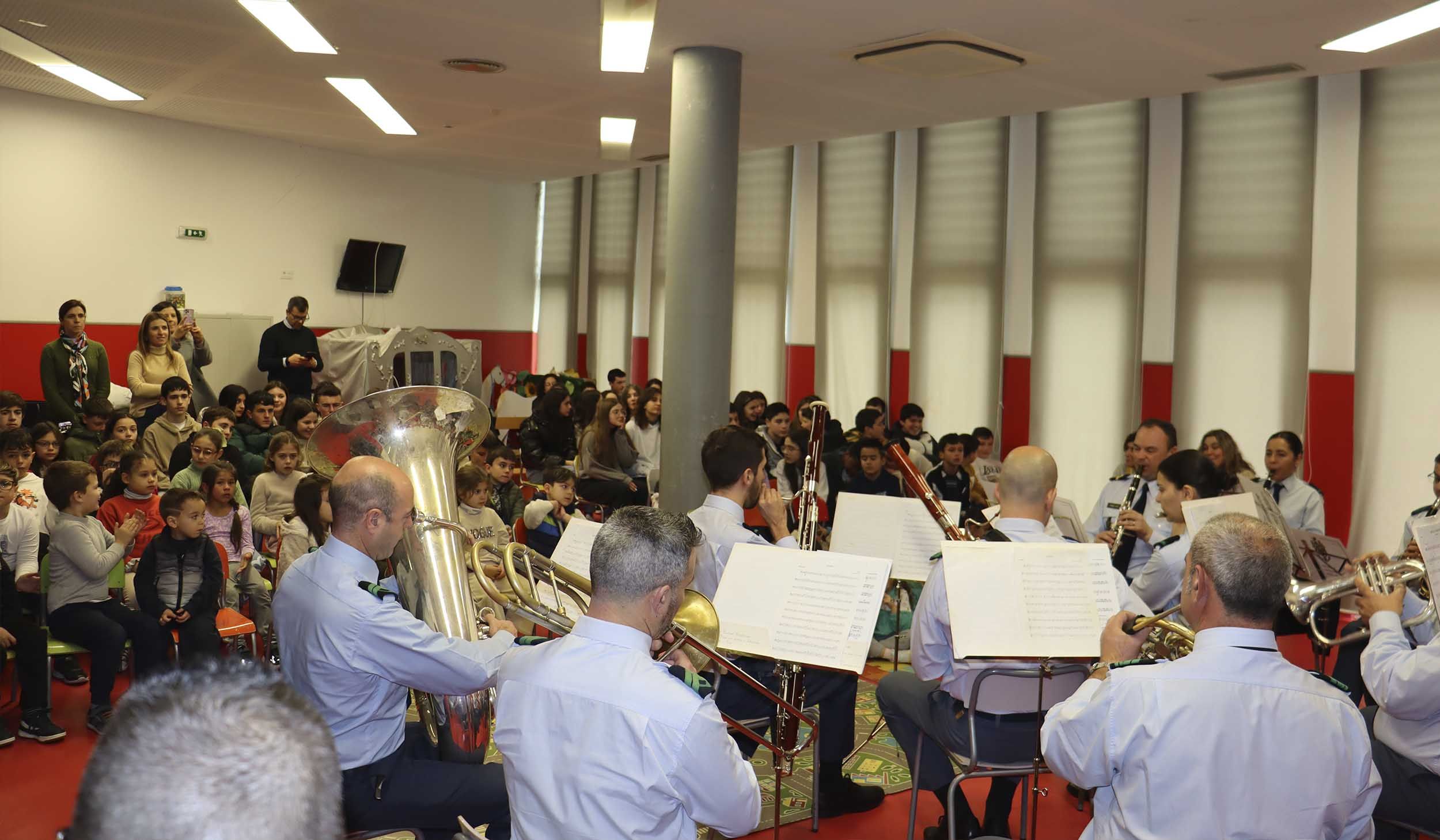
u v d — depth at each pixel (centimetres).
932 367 906
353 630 247
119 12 587
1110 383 802
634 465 803
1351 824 204
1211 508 378
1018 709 293
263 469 650
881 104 714
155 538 454
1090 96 669
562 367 1274
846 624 268
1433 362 652
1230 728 194
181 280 980
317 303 1096
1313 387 704
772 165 1014
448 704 277
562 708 190
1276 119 713
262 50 653
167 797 65
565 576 294
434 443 313
